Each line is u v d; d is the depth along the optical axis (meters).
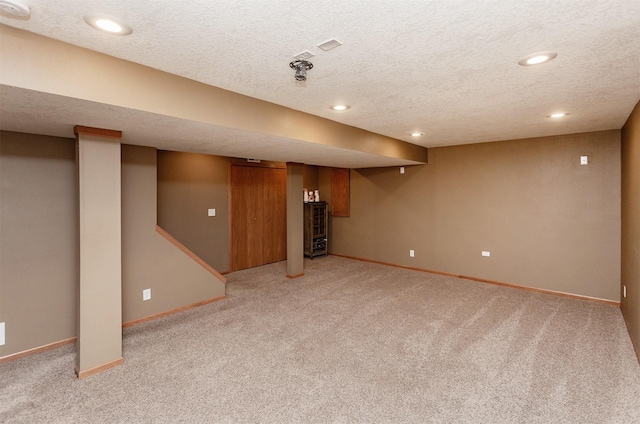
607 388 2.27
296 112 3.08
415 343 2.99
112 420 1.98
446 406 2.10
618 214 3.96
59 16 1.46
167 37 1.67
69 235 3.03
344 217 7.12
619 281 3.97
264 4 1.37
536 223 4.57
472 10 1.42
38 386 2.34
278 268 6.05
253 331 3.28
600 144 4.05
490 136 4.46
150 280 3.62
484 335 3.16
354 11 1.42
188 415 2.03
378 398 2.19
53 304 2.94
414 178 5.88
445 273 5.54
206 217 5.33
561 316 3.63
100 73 1.85
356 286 4.87
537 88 2.47
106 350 2.57
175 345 2.98
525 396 2.20
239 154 4.32
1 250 2.67
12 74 1.56
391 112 3.17
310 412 2.05
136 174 3.50
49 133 2.75
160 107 2.11
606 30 1.60
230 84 2.39
